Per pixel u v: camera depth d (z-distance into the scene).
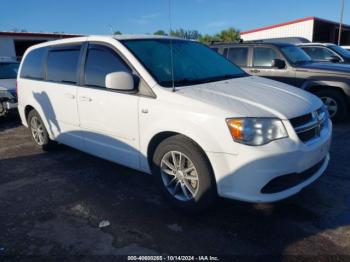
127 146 3.85
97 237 3.13
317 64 7.26
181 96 3.28
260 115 2.96
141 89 3.58
